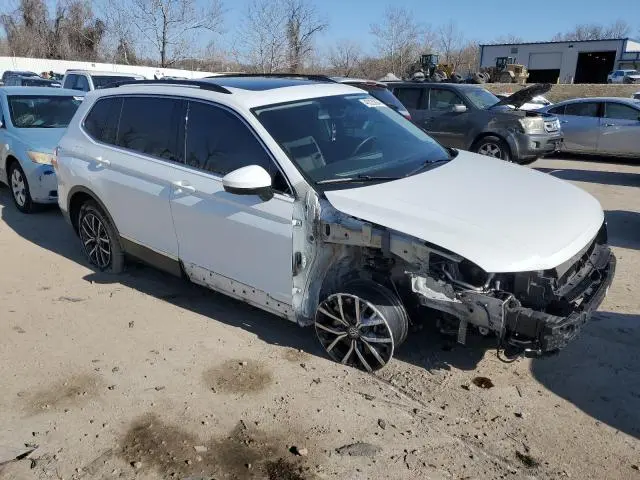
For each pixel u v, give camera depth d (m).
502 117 11.31
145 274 5.71
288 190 3.87
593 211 3.97
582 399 3.65
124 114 5.15
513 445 3.24
